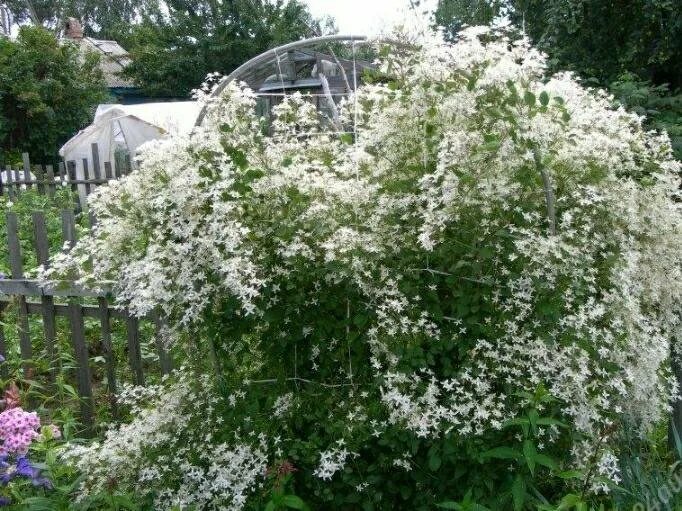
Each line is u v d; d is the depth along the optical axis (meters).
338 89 8.82
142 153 2.56
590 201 2.46
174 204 2.45
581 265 2.55
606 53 8.07
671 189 2.94
